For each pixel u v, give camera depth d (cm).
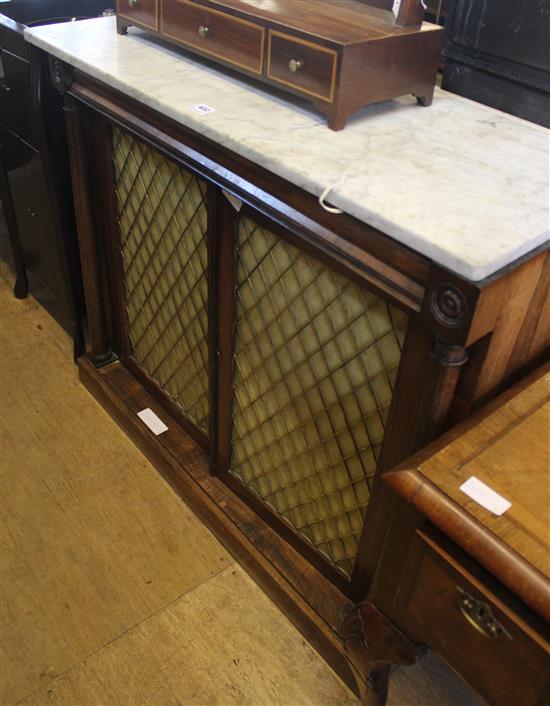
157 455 154
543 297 87
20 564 137
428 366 85
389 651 90
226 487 145
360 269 87
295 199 94
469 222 80
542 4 101
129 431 164
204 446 151
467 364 85
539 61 105
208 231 114
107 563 138
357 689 119
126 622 129
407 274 82
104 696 118
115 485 154
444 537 74
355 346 99
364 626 92
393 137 101
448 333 78
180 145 111
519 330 86
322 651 124
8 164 176
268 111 106
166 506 150
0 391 176
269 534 136
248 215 104
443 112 111
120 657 123
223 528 139
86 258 156
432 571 76
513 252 76
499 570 67
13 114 161
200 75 119
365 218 82
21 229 189
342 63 95
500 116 111
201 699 119
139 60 124
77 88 131
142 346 161
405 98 115
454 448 78
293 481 125
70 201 159
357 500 113
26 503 149
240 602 133
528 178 92
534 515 71
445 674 124
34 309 206
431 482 74
